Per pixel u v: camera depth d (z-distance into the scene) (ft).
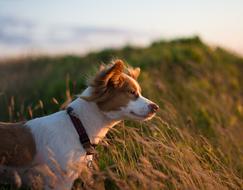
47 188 4.79
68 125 4.91
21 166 4.80
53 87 11.02
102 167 5.62
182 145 6.00
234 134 8.32
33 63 17.15
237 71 13.58
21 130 4.89
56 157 4.77
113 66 4.75
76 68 14.07
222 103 10.28
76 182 5.35
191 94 9.88
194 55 12.66
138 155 5.82
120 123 6.19
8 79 13.43
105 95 4.85
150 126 6.34
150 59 12.10
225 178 5.81
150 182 4.77
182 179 5.10
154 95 8.66
